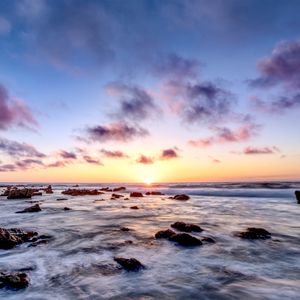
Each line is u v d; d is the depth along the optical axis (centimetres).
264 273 788
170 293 654
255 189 5038
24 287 683
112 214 2159
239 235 1279
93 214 2158
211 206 2753
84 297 632
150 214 2155
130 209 2520
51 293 654
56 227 1572
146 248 1078
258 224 1630
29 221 1800
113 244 1147
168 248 1076
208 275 777
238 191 4747
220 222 1716
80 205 2931
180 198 3672
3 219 1894
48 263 890
